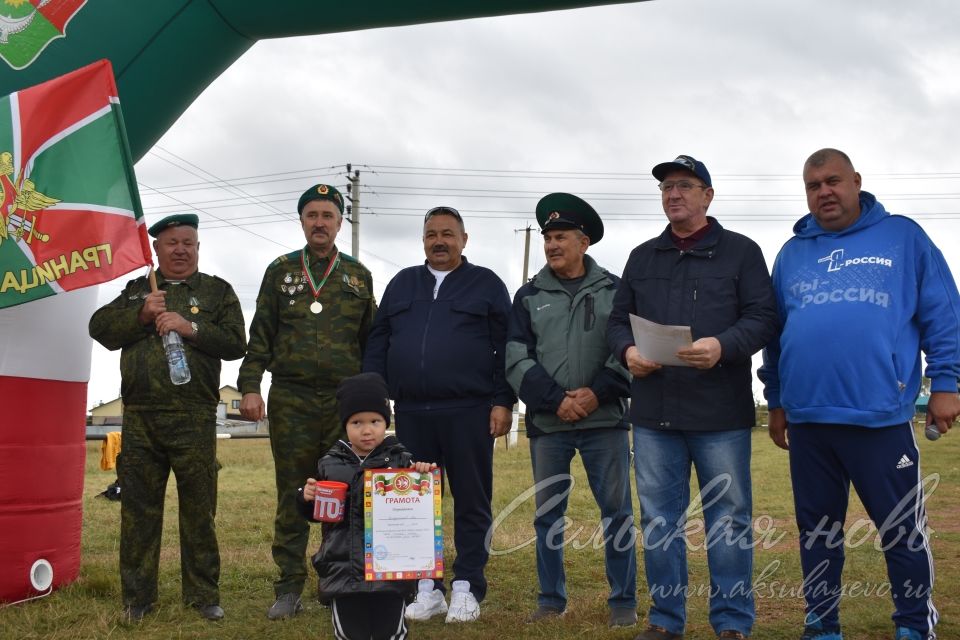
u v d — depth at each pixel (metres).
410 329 5.36
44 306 5.46
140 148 5.87
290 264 5.48
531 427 5.10
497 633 4.74
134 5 5.45
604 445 4.95
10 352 5.30
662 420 4.43
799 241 4.50
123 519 5.09
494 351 5.46
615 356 4.62
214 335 5.12
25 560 5.35
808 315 4.28
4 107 4.79
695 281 4.48
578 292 5.04
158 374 5.03
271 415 5.34
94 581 5.68
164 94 5.70
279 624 4.95
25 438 5.38
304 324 5.33
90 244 4.79
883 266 4.19
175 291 5.22
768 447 22.20
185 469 5.09
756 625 4.80
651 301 4.56
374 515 3.74
